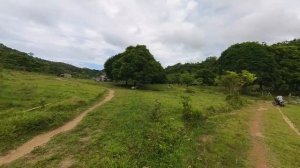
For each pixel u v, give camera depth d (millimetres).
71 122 20859
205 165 14008
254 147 18281
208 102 36250
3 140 15266
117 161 12367
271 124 27094
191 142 16953
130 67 70500
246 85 64812
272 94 75625
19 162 12648
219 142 18453
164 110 25797
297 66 80250
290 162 15852
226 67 82062
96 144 15180
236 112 33719
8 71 67812
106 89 51219
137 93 45781
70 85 45406
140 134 16812
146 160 12844
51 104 25547
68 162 12664
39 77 63688
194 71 106312
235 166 14477
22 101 26766
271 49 86812
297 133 24188
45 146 14922
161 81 78812
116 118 21641
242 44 86438
